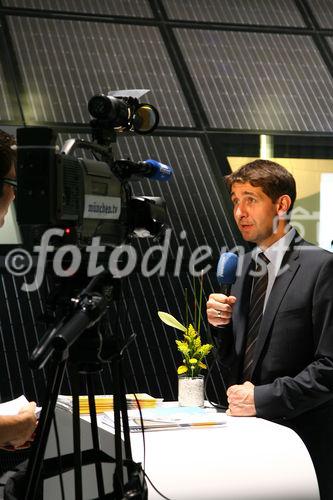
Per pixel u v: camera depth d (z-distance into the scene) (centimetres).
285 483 306
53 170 226
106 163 256
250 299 392
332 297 365
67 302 229
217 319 386
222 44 672
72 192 232
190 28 678
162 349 527
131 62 633
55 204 227
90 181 239
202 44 667
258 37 689
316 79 667
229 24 692
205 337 539
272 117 629
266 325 376
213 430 326
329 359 358
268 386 357
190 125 609
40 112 575
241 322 390
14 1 654
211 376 530
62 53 623
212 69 650
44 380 506
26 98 582
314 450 361
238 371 388
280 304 376
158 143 590
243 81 647
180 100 622
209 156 598
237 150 602
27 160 227
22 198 228
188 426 329
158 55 648
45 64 610
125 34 654
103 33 650
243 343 386
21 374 502
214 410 380
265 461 307
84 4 673
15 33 627
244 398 356
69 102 589
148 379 514
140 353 523
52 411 235
